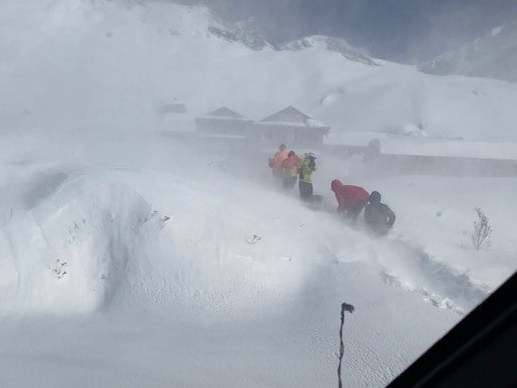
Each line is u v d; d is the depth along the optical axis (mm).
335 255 9234
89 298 8016
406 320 7004
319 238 9922
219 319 7418
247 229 9484
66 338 6707
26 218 9086
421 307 7414
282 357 6191
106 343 6559
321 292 8023
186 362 6016
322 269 8734
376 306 7422
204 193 10805
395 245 10297
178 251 8758
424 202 16484
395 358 6023
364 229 11141
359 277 8391
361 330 6754
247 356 6207
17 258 8297
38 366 5750
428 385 2777
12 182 10594
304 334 6805
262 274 8484
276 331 7000
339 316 7172
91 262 8586
